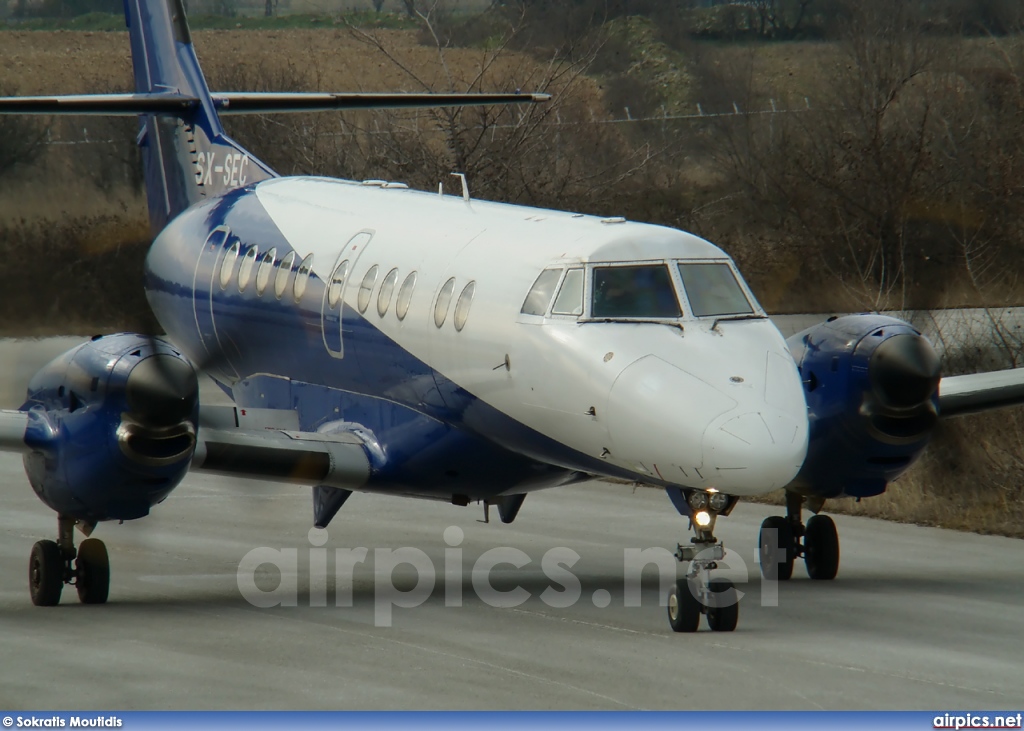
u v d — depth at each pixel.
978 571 44.75
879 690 30.34
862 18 126.62
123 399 38.56
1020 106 92.56
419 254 45.31
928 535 50.69
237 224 56.41
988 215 79.31
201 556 48.50
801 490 44.06
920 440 42.91
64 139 120.62
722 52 168.75
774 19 177.38
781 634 35.91
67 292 97.25
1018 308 71.25
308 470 43.19
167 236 61.03
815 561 43.94
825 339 43.59
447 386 42.16
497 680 31.30
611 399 36.16
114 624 37.94
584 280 38.34
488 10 148.75
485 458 43.00
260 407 54.50
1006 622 37.31
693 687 30.61
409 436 44.38
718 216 102.75
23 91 153.50
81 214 108.00
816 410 43.03
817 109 116.25
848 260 85.69
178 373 38.72
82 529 41.22
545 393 38.22
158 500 40.56
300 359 50.56
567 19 144.00
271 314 51.81
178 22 65.31
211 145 63.09
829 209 88.81
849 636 35.66
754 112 134.00
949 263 77.50
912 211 83.38
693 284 38.38
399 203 50.56
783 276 88.81
